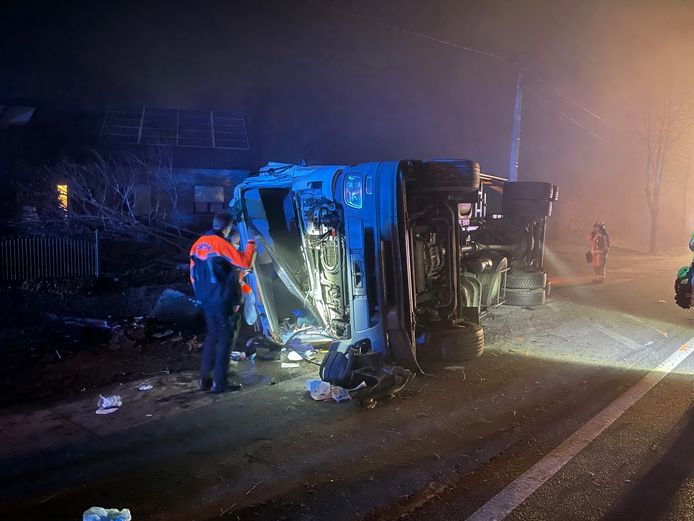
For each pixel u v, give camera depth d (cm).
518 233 1137
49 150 1961
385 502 375
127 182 1916
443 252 747
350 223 650
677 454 454
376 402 561
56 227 1513
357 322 655
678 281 814
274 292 828
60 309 980
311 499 378
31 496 378
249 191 782
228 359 584
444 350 695
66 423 502
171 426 496
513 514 363
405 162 630
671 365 713
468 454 449
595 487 399
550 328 925
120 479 402
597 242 1537
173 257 1487
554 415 537
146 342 768
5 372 645
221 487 392
